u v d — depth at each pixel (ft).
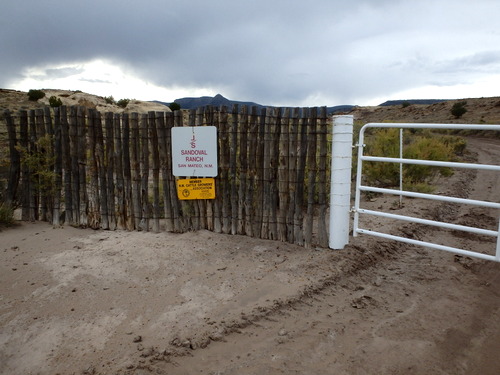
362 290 16.90
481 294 16.78
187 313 14.19
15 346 12.46
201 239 21.18
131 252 19.49
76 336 12.89
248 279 16.80
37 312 14.23
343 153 19.26
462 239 23.56
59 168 24.39
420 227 25.36
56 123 23.94
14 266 17.83
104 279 16.72
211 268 17.89
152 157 22.25
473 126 15.64
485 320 14.75
